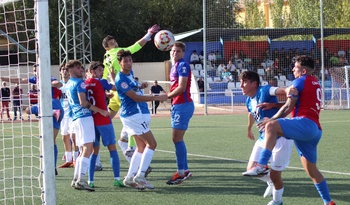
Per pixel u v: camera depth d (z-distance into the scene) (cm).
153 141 722
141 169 716
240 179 791
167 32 878
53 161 509
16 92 2225
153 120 2147
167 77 3488
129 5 4156
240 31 3016
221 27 3020
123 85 702
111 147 762
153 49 4288
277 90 586
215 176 822
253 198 654
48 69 505
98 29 3853
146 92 3438
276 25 3691
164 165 959
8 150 1208
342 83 2745
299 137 543
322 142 1247
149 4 4291
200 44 3216
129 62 706
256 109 616
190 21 4356
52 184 508
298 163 934
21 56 2784
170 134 1533
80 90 725
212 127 1716
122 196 687
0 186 771
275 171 582
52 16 3672
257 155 604
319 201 628
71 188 753
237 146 1207
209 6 3003
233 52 3188
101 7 4009
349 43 3356
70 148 970
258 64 3172
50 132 507
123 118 721
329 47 3341
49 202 507
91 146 738
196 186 744
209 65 3148
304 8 3612
